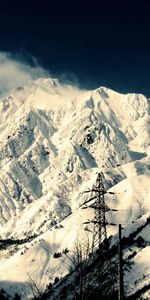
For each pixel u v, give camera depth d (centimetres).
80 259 4750
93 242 4894
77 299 4609
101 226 10519
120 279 4925
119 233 5172
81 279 4650
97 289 4631
